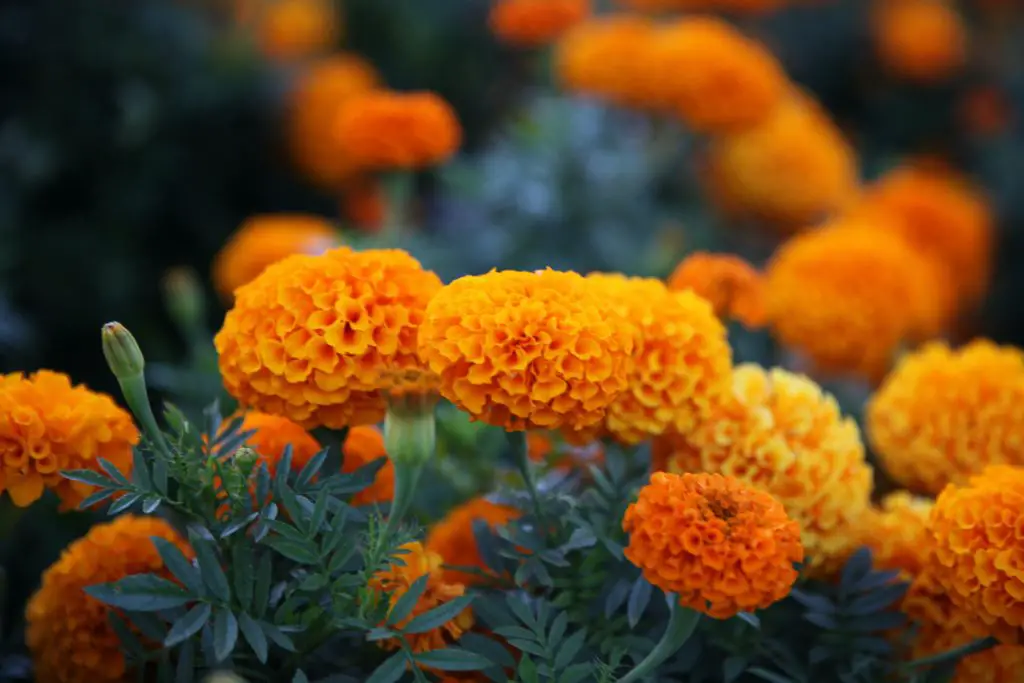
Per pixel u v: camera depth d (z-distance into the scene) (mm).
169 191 1402
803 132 1387
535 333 622
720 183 1425
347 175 1444
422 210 1453
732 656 654
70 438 633
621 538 662
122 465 648
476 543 669
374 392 640
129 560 668
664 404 664
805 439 691
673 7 1581
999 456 739
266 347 636
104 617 660
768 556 595
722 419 683
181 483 620
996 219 1671
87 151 1365
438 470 790
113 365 620
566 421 628
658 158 1309
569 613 661
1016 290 1646
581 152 1246
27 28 1350
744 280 814
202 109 1393
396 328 639
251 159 1453
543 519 657
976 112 1984
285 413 641
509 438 647
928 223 1345
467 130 1759
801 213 1386
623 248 1210
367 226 1428
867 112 2082
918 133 2031
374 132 973
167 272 1420
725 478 620
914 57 1983
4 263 1246
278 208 1490
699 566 593
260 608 612
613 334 633
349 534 631
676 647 620
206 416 677
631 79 1197
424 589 612
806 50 2066
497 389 619
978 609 641
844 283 960
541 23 1303
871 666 672
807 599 665
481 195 1228
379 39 1748
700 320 676
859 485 693
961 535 647
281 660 644
